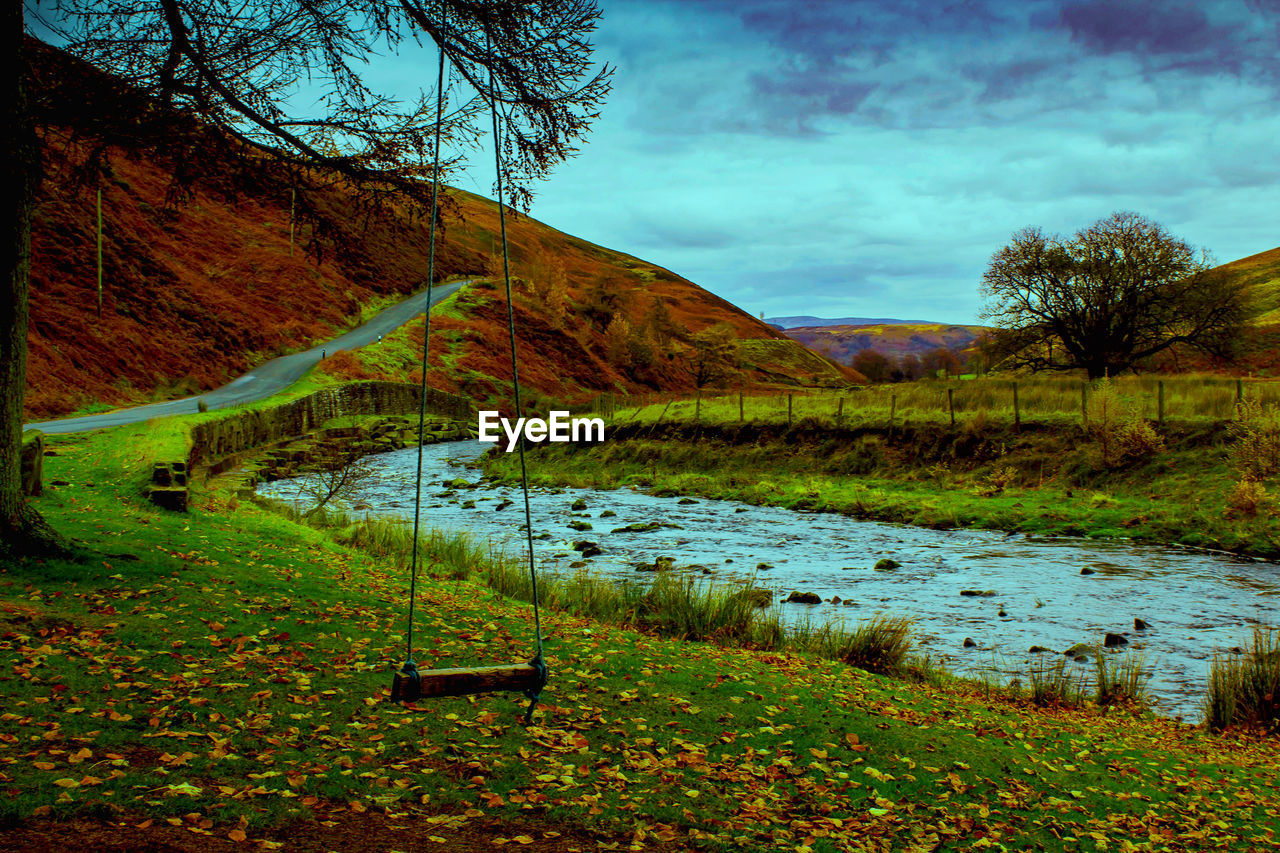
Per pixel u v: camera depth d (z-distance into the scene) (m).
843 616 15.44
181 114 10.63
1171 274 46.66
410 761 5.95
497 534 25.00
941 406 37.72
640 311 169.75
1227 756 8.79
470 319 100.06
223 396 56.16
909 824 5.86
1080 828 6.23
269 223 95.75
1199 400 31.09
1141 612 15.89
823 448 36.78
